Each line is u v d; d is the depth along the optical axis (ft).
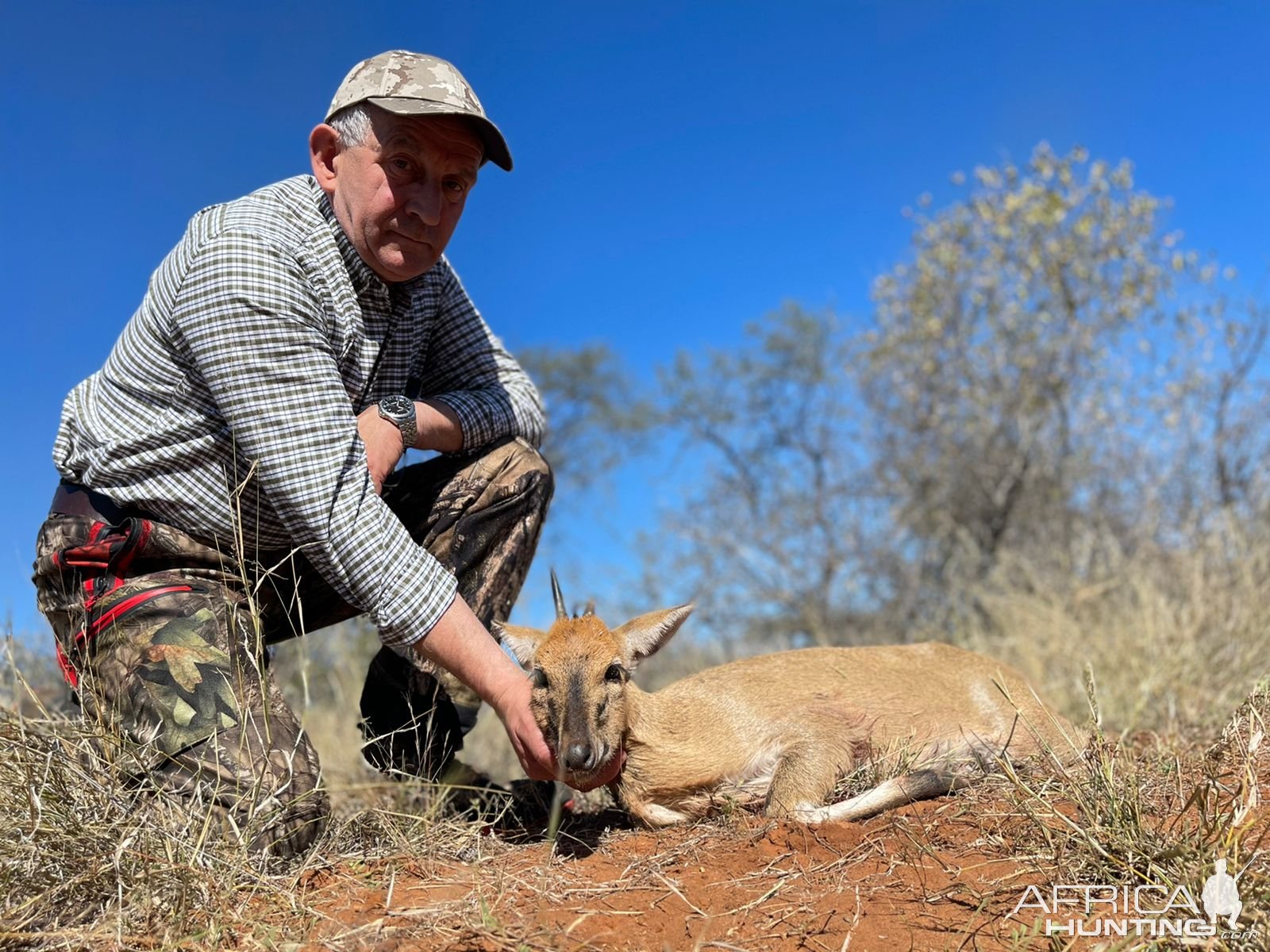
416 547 3.56
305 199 3.81
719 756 4.17
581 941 2.72
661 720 4.12
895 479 11.73
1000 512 11.13
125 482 3.68
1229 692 5.64
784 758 4.16
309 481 3.49
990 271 11.90
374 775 5.05
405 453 4.14
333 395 3.58
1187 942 2.51
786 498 12.16
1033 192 11.66
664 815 4.08
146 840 3.07
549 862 3.31
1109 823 3.13
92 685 3.45
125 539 3.61
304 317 3.59
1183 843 2.87
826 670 4.67
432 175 3.77
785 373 14.20
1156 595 7.19
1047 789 3.54
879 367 12.05
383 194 3.72
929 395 11.82
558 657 3.80
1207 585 7.19
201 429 3.64
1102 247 11.44
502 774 6.31
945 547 11.25
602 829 4.09
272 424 3.49
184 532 3.73
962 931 2.77
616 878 3.23
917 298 11.90
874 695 4.59
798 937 2.76
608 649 3.86
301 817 3.43
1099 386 11.27
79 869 2.96
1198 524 9.00
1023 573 9.85
